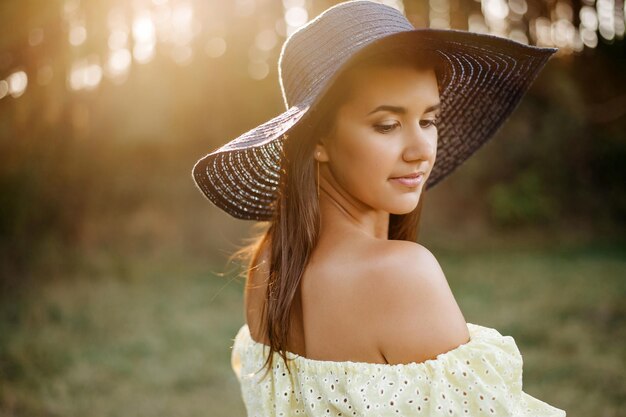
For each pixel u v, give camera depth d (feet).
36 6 20.11
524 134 32.30
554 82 31.89
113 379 14.89
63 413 13.01
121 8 23.84
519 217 31.55
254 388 4.47
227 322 19.65
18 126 21.77
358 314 3.67
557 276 24.14
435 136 3.99
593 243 30.12
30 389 14.19
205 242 28.04
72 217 25.45
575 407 12.49
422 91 3.76
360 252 3.78
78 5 21.84
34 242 23.27
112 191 26.66
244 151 4.74
